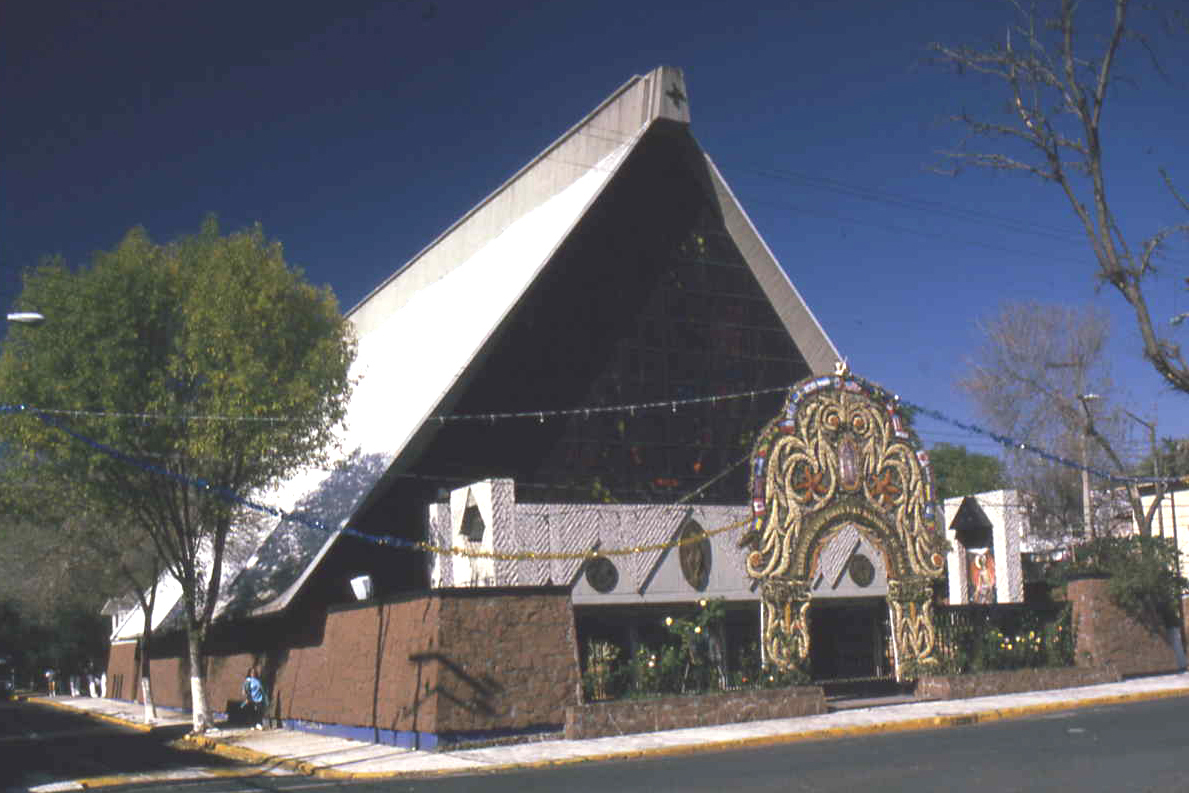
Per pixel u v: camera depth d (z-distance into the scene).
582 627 30.12
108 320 27.25
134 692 51.38
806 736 23.64
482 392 32.41
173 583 43.44
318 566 30.70
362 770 20.66
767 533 29.27
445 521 29.48
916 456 32.00
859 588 33.25
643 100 36.12
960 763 17.42
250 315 27.72
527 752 22.00
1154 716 23.47
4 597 49.12
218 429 27.34
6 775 21.64
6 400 26.42
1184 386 9.40
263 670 33.38
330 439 30.27
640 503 32.72
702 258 36.50
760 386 36.50
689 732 24.50
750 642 33.94
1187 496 50.38
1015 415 47.47
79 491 28.56
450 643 23.33
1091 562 34.44
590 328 34.22
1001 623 33.22
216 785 19.19
